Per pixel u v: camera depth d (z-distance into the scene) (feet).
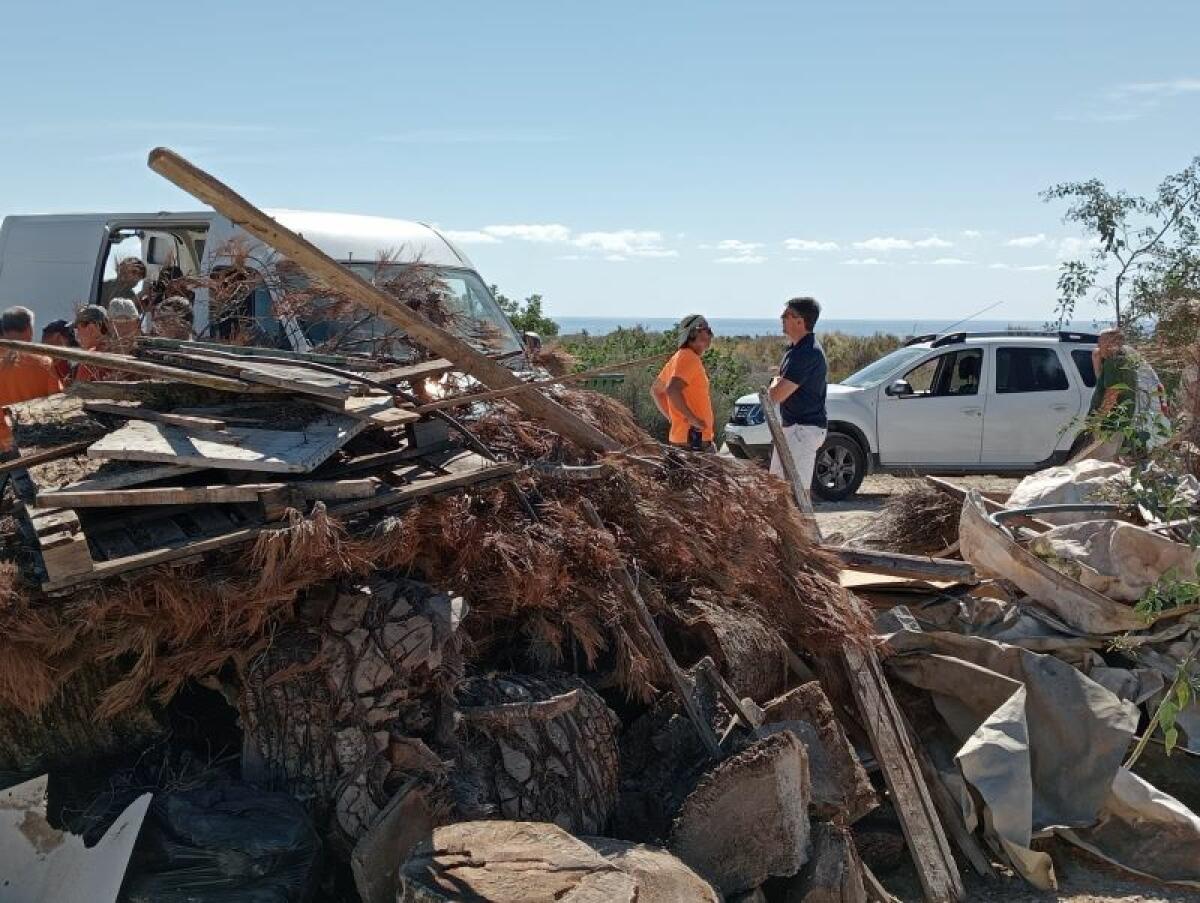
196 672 13.66
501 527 15.46
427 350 18.21
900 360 48.60
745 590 17.83
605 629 15.67
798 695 15.71
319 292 19.79
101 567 12.59
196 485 13.64
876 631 19.20
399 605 13.71
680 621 16.57
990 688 17.74
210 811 12.71
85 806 13.33
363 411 14.97
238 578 13.42
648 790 14.56
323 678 13.41
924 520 24.09
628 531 16.96
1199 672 18.83
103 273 34.42
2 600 12.80
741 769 13.47
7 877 12.28
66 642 12.93
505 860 11.28
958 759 16.53
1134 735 17.10
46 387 20.07
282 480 13.89
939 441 46.85
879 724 17.07
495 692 13.97
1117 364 30.27
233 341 19.97
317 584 13.97
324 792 13.16
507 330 28.14
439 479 15.01
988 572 20.65
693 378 27.43
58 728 13.76
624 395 50.08
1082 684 17.61
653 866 12.00
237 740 14.57
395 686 13.28
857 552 20.66
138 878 12.10
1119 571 19.40
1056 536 20.34
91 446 13.88
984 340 47.88
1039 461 46.93
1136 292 35.35
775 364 86.99
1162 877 15.93
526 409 17.31
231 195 13.64
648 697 15.26
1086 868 16.39
